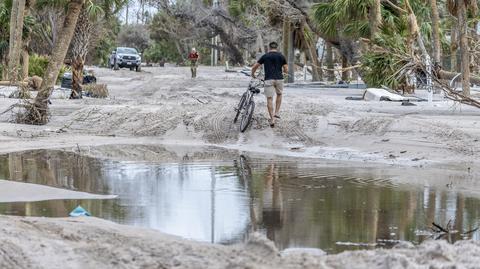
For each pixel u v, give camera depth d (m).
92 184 15.59
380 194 14.52
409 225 11.74
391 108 30.28
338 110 27.91
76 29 40.19
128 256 8.88
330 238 10.84
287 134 23.59
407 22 39.16
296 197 14.22
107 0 48.38
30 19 52.97
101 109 28.58
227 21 100.31
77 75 40.25
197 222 11.84
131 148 22.55
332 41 55.38
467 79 29.70
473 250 9.11
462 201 13.77
